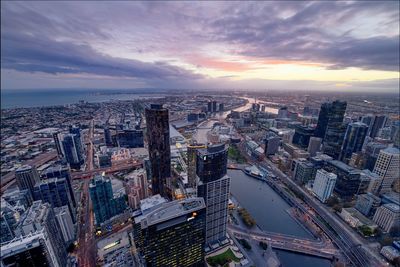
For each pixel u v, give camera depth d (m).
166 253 163.88
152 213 155.50
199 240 179.00
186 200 171.25
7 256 124.44
